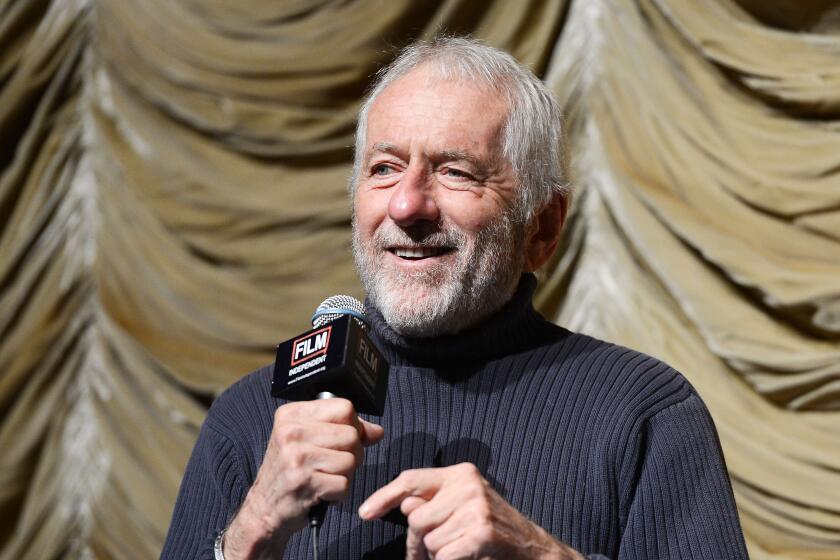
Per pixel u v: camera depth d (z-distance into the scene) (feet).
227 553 5.31
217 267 15.47
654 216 14.16
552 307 14.64
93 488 15.48
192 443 15.23
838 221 13.29
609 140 14.60
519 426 6.03
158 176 15.74
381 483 5.96
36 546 15.52
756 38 13.92
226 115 15.47
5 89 16.12
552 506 5.77
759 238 13.55
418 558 4.90
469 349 6.27
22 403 15.78
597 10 14.79
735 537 5.63
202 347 15.34
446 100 6.26
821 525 12.78
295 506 5.02
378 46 15.21
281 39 15.39
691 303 13.71
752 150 13.80
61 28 16.17
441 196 6.14
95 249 15.93
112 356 15.65
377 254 6.24
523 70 6.61
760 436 13.21
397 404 6.23
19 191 16.20
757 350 13.32
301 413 5.09
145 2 15.87
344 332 5.29
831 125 13.58
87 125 16.21
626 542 5.65
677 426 5.89
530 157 6.40
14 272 16.01
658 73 14.42
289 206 15.25
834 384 12.98
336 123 15.25
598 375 6.14
